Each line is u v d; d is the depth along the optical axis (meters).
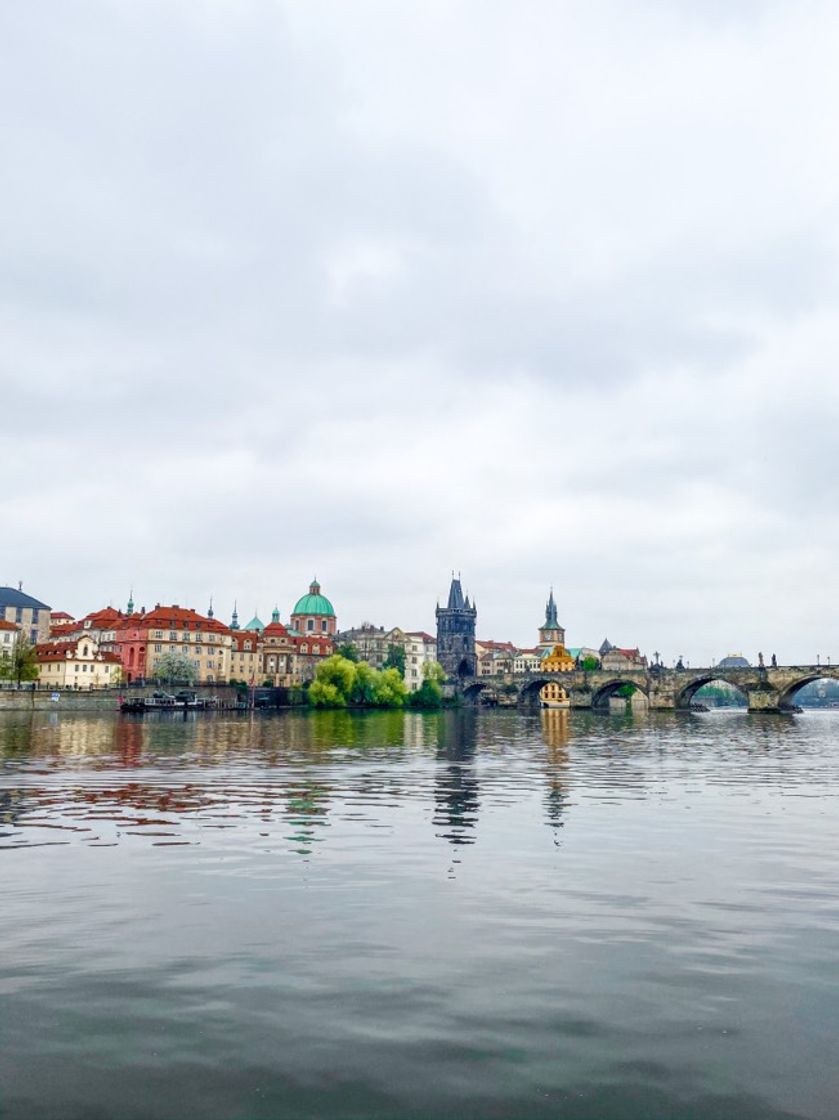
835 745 91.00
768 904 21.89
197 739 91.56
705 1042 14.00
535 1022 14.73
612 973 16.97
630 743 93.25
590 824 34.25
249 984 16.36
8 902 21.75
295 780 50.03
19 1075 12.90
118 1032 14.30
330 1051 13.66
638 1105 12.09
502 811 37.84
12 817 35.06
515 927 19.88
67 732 105.31
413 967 17.28
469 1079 12.81
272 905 21.58
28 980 16.50
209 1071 13.03
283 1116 11.82
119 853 27.73
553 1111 11.94
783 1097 12.30
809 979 16.67
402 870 25.47
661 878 24.62
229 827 32.84
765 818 36.16
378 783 49.03
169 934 19.25
